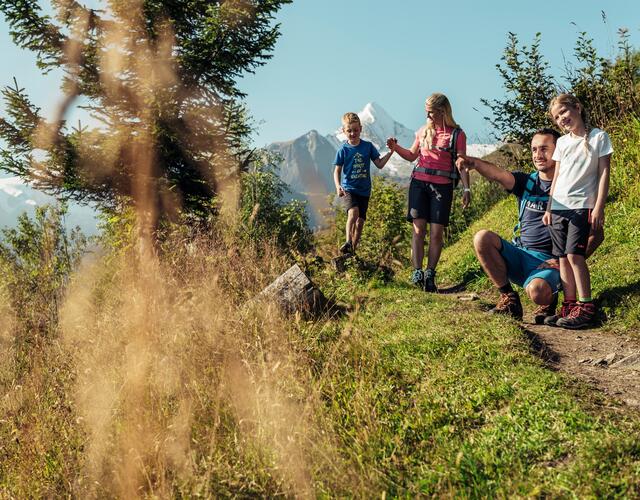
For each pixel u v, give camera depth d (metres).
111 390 3.49
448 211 7.17
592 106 9.14
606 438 2.43
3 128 11.01
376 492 2.42
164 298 4.34
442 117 7.08
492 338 4.07
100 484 2.96
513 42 10.51
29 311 5.78
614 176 7.49
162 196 11.45
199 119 11.73
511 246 4.99
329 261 6.91
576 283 4.64
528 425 2.75
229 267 5.38
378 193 12.28
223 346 3.67
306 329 4.31
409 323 4.70
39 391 4.00
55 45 11.05
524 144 10.75
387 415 3.09
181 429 2.91
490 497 2.27
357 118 7.97
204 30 11.61
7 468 3.49
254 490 2.60
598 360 3.69
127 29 10.80
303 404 3.16
